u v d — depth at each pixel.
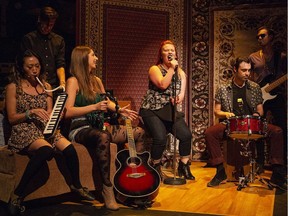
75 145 3.61
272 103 5.43
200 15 6.07
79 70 3.72
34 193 3.37
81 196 3.56
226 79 6.00
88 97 3.71
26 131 3.35
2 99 4.68
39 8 6.83
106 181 3.45
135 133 3.96
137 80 6.01
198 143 6.12
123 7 5.93
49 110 3.56
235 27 5.95
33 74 3.45
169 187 4.28
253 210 3.45
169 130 4.68
